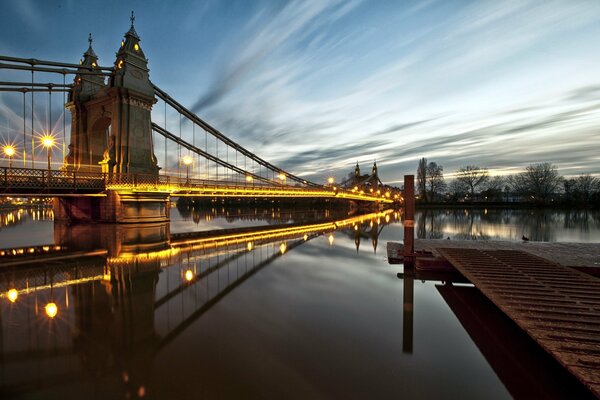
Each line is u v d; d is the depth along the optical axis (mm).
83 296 8141
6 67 21500
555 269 9008
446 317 6824
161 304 7559
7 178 20203
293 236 23453
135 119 26906
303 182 56969
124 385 4219
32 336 5684
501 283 7590
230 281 9805
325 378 4395
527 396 4035
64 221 28500
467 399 3973
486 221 44344
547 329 4945
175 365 4719
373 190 102688
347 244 18875
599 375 3643
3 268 11297
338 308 7371
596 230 31266
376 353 5145
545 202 89250
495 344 5492
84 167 28734
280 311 7133
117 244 17078
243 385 4219
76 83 29797
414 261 11711
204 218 49875
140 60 27734
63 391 4078
